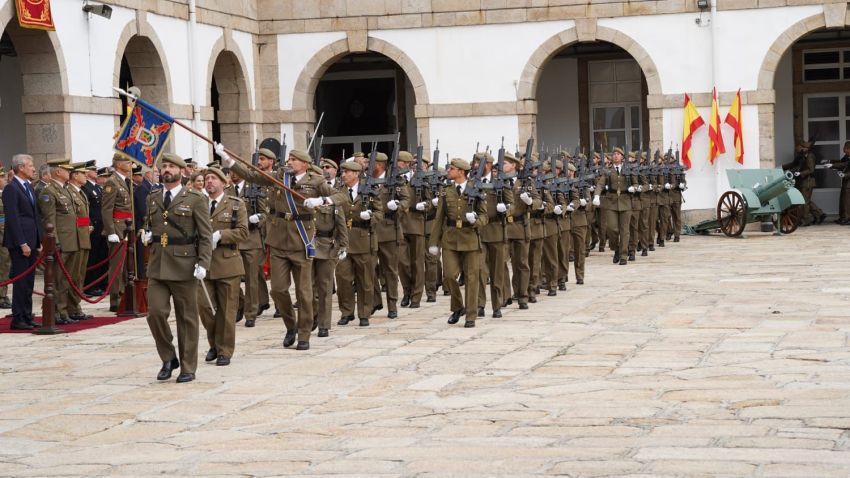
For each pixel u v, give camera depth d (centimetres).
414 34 3080
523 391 1092
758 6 2950
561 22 3023
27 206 1642
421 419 988
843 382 1066
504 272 1728
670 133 3014
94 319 1712
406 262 1755
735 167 2984
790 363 1174
